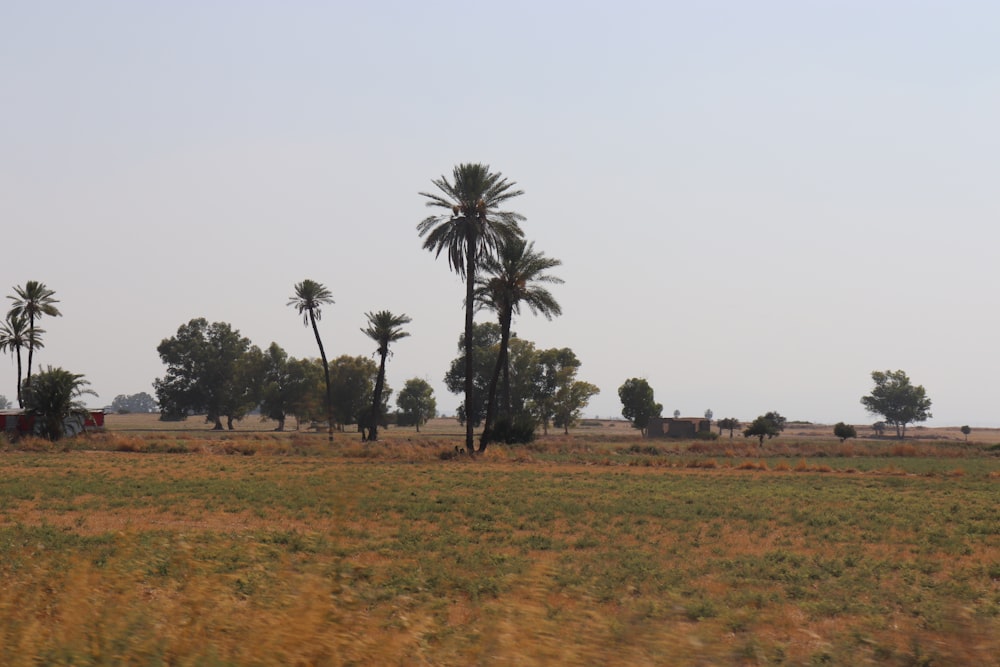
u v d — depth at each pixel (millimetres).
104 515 28438
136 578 12211
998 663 8070
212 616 8820
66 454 61281
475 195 62531
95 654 7859
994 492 40875
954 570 19734
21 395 73875
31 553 17750
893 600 15781
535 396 139375
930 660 8516
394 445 69625
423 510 30266
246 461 56812
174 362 166375
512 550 22062
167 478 42312
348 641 7820
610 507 31984
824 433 168500
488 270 65000
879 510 32406
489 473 48844
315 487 37625
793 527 27625
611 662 7402
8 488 35906
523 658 7375
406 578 15641
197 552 17234
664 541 24234
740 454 73750
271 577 13469
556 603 12977
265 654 7535
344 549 20703
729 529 26875
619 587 16203
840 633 11617
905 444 86250
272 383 161375
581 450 73750
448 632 9695
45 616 9797
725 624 12406
